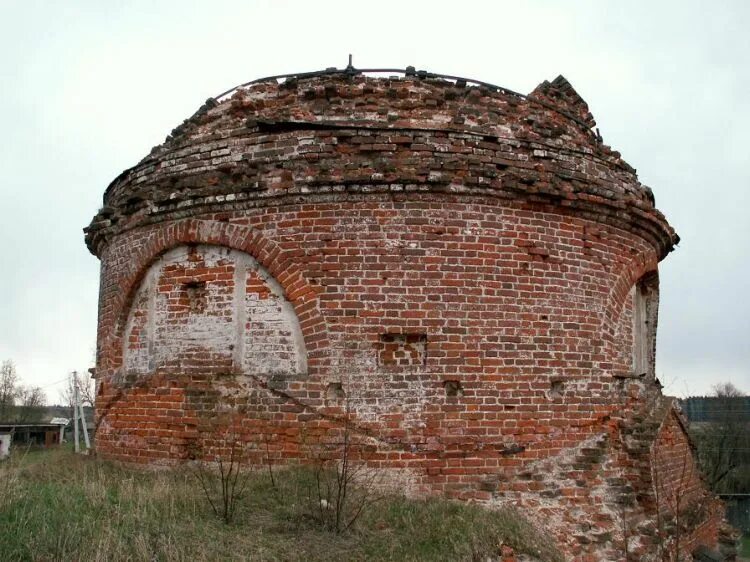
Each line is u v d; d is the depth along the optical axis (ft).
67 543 18.43
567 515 26.61
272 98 30.78
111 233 34.06
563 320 28.17
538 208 28.35
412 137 27.91
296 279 27.43
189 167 30.50
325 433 26.43
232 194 28.58
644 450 29.17
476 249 27.27
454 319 26.78
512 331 27.22
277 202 28.07
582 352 28.48
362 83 29.94
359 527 22.21
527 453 26.71
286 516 22.59
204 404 28.55
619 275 30.55
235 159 29.40
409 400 26.37
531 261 27.91
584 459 27.71
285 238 27.81
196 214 29.66
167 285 30.50
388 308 26.76
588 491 27.35
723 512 39.70
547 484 26.76
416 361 26.73
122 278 32.48
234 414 27.78
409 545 21.65
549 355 27.66
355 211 27.35
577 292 28.73
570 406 27.81
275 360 27.68
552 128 30.66
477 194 27.45
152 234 31.04
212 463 27.84
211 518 22.03
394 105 29.32
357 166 27.53
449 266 27.04
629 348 31.58
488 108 30.12
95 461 31.53
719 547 37.27
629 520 27.63
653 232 32.83
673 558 28.45
